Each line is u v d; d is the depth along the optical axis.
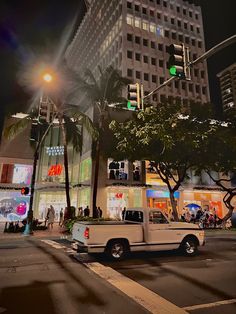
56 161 28.70
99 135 20.42
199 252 11.10
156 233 9.87
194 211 26.72
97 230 9.11
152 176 26.23
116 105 21.94
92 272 7.64
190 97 53.47
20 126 19.73
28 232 16.30
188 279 6.94
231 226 25.14
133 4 52.94
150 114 16.45
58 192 28.45
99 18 63.41
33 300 5.39
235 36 5.62
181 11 59.19
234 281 6.78
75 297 5.57
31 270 7.81
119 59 50.53
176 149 17.45
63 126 20.75
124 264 8.70
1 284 6.44
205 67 57.06
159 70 51.78
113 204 24.56
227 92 102.88
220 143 16.98
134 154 18.30
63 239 14.91
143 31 52.34
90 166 24.62
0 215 26.03
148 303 5.23
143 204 25.41
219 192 28.72
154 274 7.43
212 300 5.43
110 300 5.40
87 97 21.30
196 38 58.94
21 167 27.44
